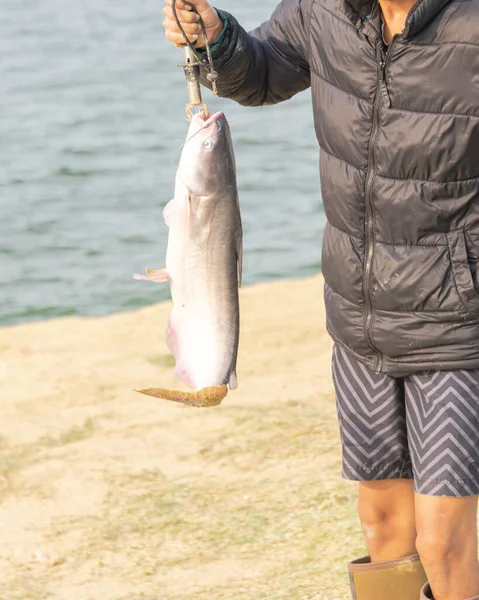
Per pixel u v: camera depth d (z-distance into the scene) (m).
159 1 40.72
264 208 15.84
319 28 3.29
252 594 4.27
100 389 6.95
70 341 8.46
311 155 18.80
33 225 15.23
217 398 3.04
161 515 5.01
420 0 2.95
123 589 4.40
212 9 3.45
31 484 5.39
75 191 17.00
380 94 3.11
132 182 17.48
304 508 4.96
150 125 21.56
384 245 3.21
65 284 12.91
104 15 37.94
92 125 21.66
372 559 3.66
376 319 3.27
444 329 3.18
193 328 3.07
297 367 7.33
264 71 3.70
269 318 8.79
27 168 18.45
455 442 3.18
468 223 3.12
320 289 9.81
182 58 29.17
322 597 4.21
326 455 5.51
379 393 3.40
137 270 13.37
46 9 39.69
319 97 3.31
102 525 4.95
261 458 5.54
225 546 4.71
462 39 2.98
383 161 3.13
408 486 3.52
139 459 5.66
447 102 3.02
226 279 3.05
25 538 4.84
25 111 23.11
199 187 2.97
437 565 3.24
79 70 27.89
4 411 6.50
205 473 5.44
